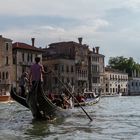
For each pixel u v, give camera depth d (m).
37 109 18.09
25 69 76.00
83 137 12.69
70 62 87.12
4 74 71.38
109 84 107.69
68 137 12.73
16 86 73.75
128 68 128.00
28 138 12.62
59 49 89.69
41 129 15.05
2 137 12.85
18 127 15.79
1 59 70.88
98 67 100.25
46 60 85.44
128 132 13.98
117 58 130.50
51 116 18.91
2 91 70.50
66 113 21.44
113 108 32.28
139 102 50.34
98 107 33.94
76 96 35.22
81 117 20.84
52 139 12.34
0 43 70.75
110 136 12.90
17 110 29.86
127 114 23.86
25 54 76.44
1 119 20.03
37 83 17.52
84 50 93.00
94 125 16.48
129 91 122.31
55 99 22.73
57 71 83.38
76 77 89.31
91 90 95.69
